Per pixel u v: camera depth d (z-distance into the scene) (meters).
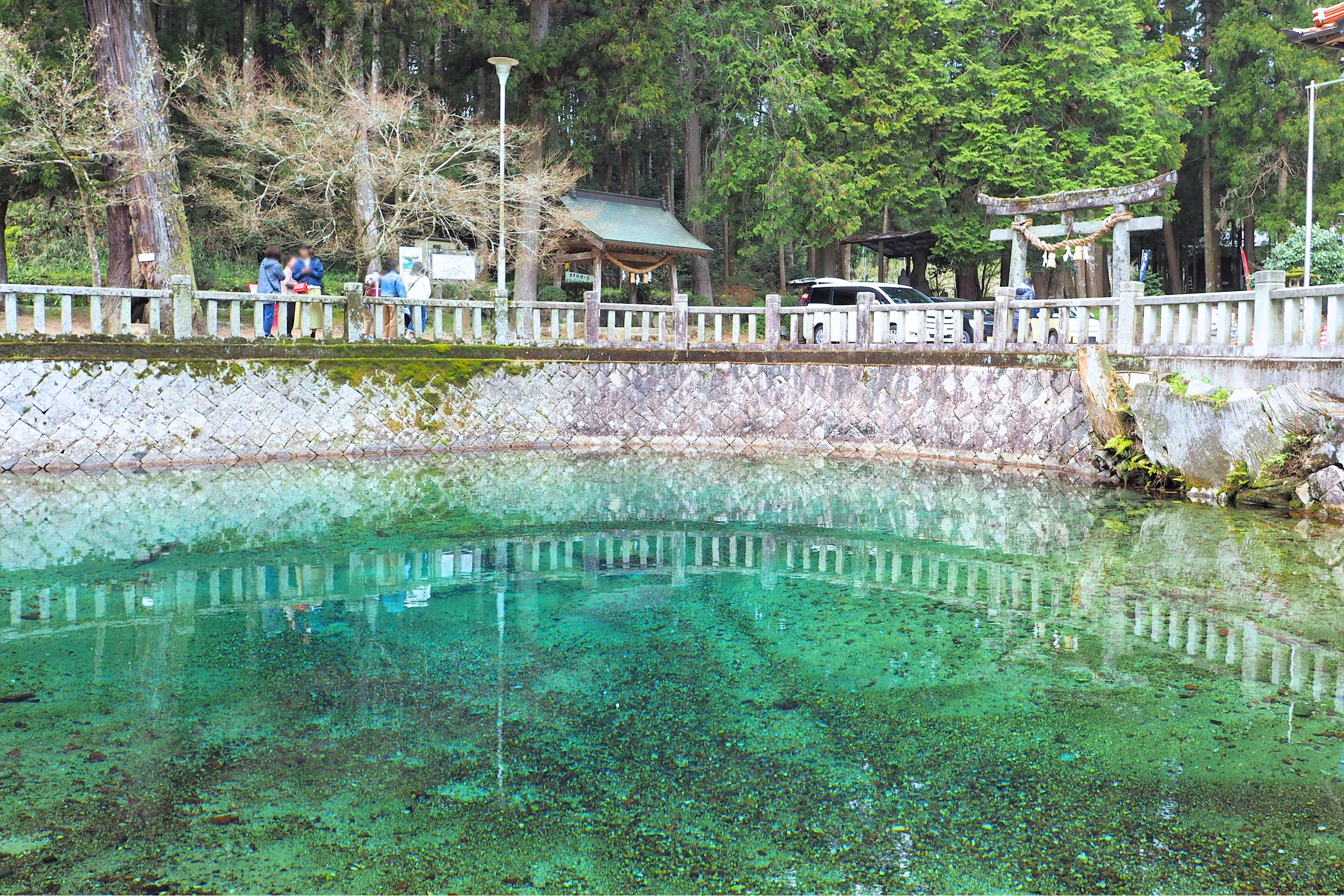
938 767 4.08
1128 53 27.70
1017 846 3.46
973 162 25.11
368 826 3.57
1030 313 15.80
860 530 9.33
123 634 5.95
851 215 24.12
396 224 18.14
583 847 3.44
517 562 8.10
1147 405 11.05
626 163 35.47
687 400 15.49
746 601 6.88
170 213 16.64
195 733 4.41
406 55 23.19
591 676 5.26
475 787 3.89
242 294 13.20
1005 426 13.26
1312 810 3.70
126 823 3.58
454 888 3.18
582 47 22.73
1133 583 7.11
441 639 5.94
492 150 19.30
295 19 22.23
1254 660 5.40
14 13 17.27
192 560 7.91
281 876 3.23
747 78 24.56
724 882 3.23
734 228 27.94
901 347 14.29
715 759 4.16
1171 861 3.35
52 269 23.62
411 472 12.70
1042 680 5.15
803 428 15.05
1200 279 40.81
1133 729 4.47
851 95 24.77
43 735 4.38
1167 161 27.94
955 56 25.84
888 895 3.14
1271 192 32.25
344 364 13.81
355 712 4.70
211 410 12.96
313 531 9.09
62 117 15.33
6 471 11.79
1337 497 9.05
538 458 14.04
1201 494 10.34
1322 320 10.64
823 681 5.17
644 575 7.68
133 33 16.05
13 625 6.11
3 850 3.38
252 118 17.58
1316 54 30.20
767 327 15.45
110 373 12.35
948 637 5.95
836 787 3.91
